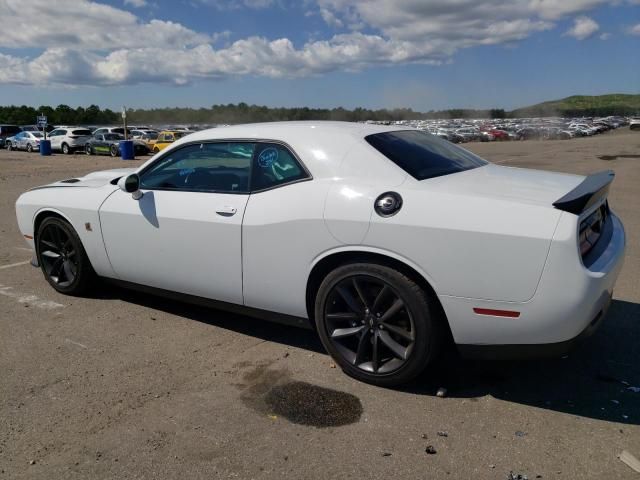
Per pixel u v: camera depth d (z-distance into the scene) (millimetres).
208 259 3809
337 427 2875
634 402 3094
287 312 3615
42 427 2906
